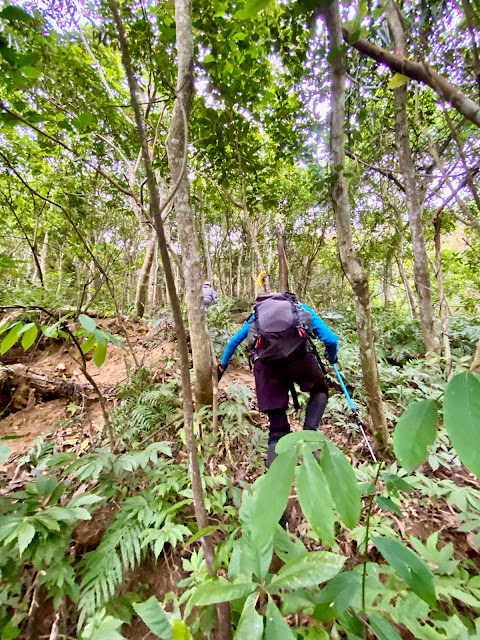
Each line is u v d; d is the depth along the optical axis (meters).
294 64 2.19
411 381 3.24
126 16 1.97
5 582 1.21
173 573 1.46
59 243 4.55
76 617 1.23
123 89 4.90
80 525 1.52
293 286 8.19
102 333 1.15
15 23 1.64
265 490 0.47
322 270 10.38
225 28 1.99
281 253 3.56
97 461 1.48
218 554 1.25
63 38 2.44
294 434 0.53
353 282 2.05
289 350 1.86
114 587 1.28
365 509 1.76
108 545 1.37
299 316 1.96
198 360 2.39
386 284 7.68
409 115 4.23
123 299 7.76
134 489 1.77
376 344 4.46
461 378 0.44
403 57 1.22
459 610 1.27
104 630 0.93
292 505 1.90
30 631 1.16
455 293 7.07
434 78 1.09
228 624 0.84
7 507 1.21
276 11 1.88
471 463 0.36
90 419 2.39
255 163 2.85
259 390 2.03
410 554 0.64
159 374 3.07
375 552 1.56
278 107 2.79
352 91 2.05
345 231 2.00
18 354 3.24
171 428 2.37
